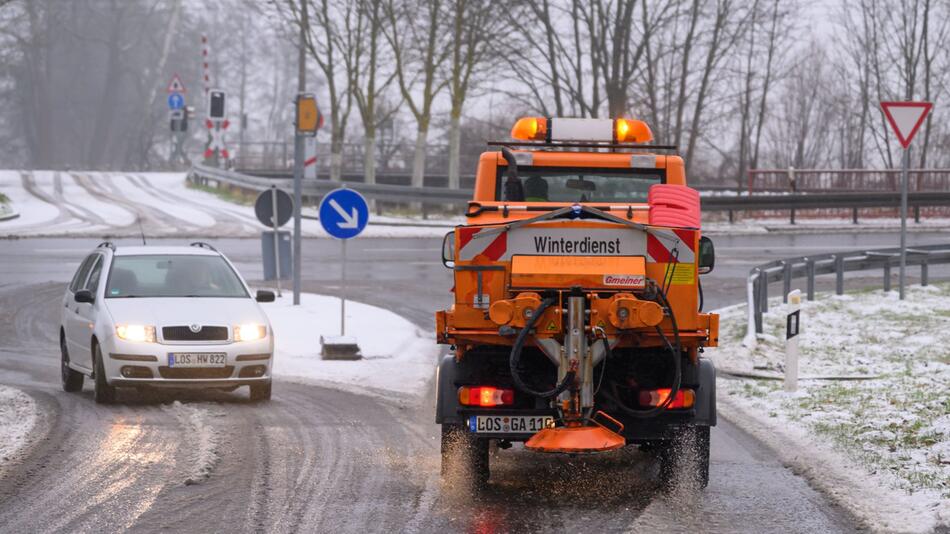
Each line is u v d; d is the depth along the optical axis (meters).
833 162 104.56
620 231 12.16
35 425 16.61
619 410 12.39
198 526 11.02
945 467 13.70
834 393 19.59
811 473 13.62
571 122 17.69
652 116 66.75
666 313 12.06
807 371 22.66
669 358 12.52
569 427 12.01
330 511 11.68
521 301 11.87
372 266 41.16
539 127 17.66
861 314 29.09
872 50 76.94
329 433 16.27
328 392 20.48
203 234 50.47
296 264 31.02
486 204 13.39
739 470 13.96
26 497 12.15
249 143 94.75
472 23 63.25
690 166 71.56
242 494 12.38
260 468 13.77
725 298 33.97
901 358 23.62
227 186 78.25
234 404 19.11
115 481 12.95
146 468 13.66
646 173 16.95
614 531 11.02
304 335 27.12
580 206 12.20
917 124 29.33
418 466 14.02
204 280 20.83
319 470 13.70
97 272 20.97
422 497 12.39
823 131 103.06
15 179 82.94
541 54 65.88
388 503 12.09
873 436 15.68
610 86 63.69
